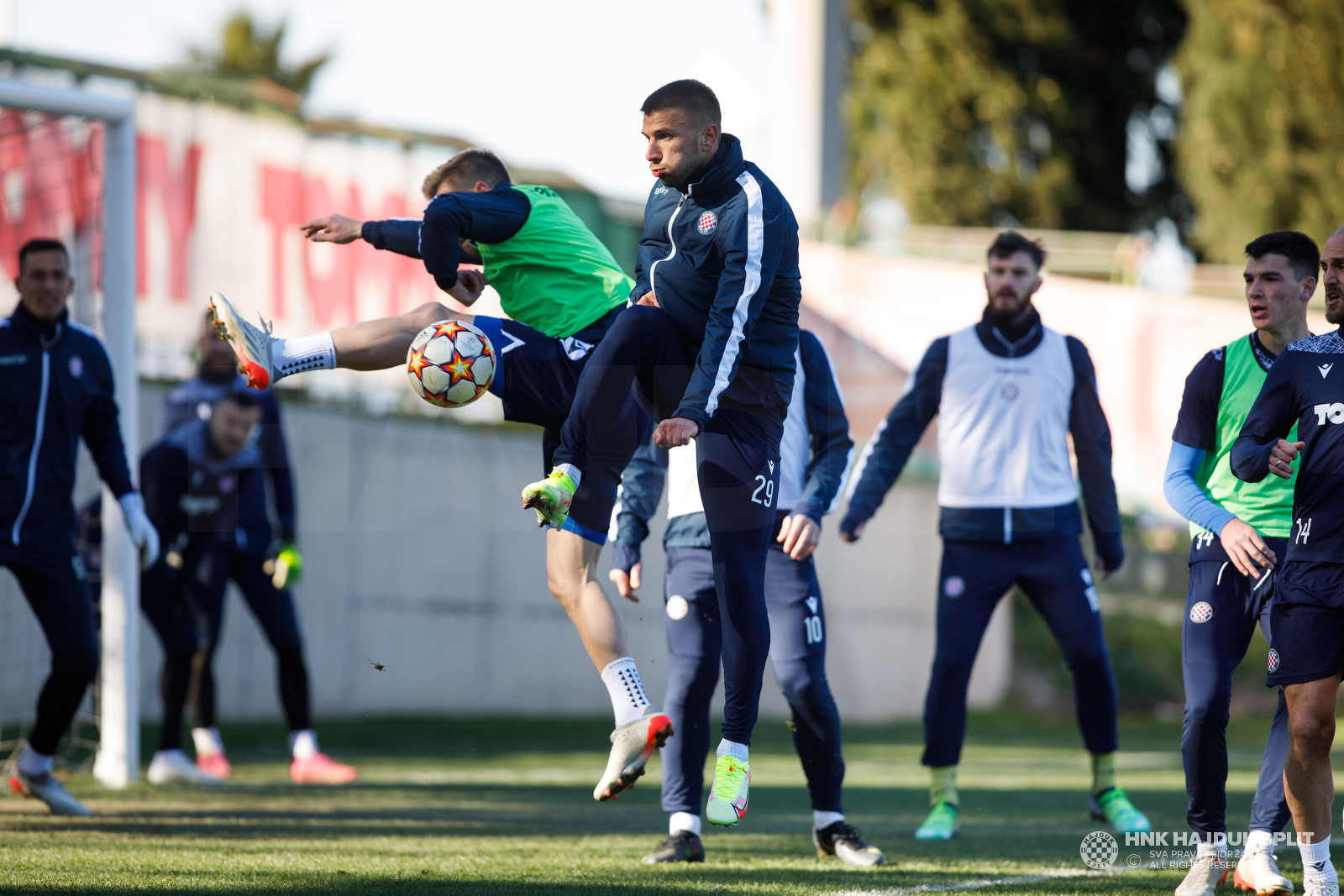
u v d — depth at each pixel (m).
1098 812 19.58
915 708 50.47
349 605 38.34
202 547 24.59
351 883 12.73
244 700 36.38
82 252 25.97
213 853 14.70
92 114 23.14
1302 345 12.77
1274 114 71.12
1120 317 48.34
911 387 19.83
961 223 84.75
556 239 14.24
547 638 43.44
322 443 37.84
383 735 35.50
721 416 13.03
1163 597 56.62
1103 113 86.00
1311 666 12.28
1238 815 19.73
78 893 11.95
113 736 23.34
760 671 12.90
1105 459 19.58
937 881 13.87
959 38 84.12
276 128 36.06
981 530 19.05
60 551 18.55
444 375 13.44
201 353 24.80
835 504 16.28
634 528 16.66
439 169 14.95
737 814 12.55
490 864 14.38
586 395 12.68
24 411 18.31
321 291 36.72
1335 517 12.30
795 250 13.30
